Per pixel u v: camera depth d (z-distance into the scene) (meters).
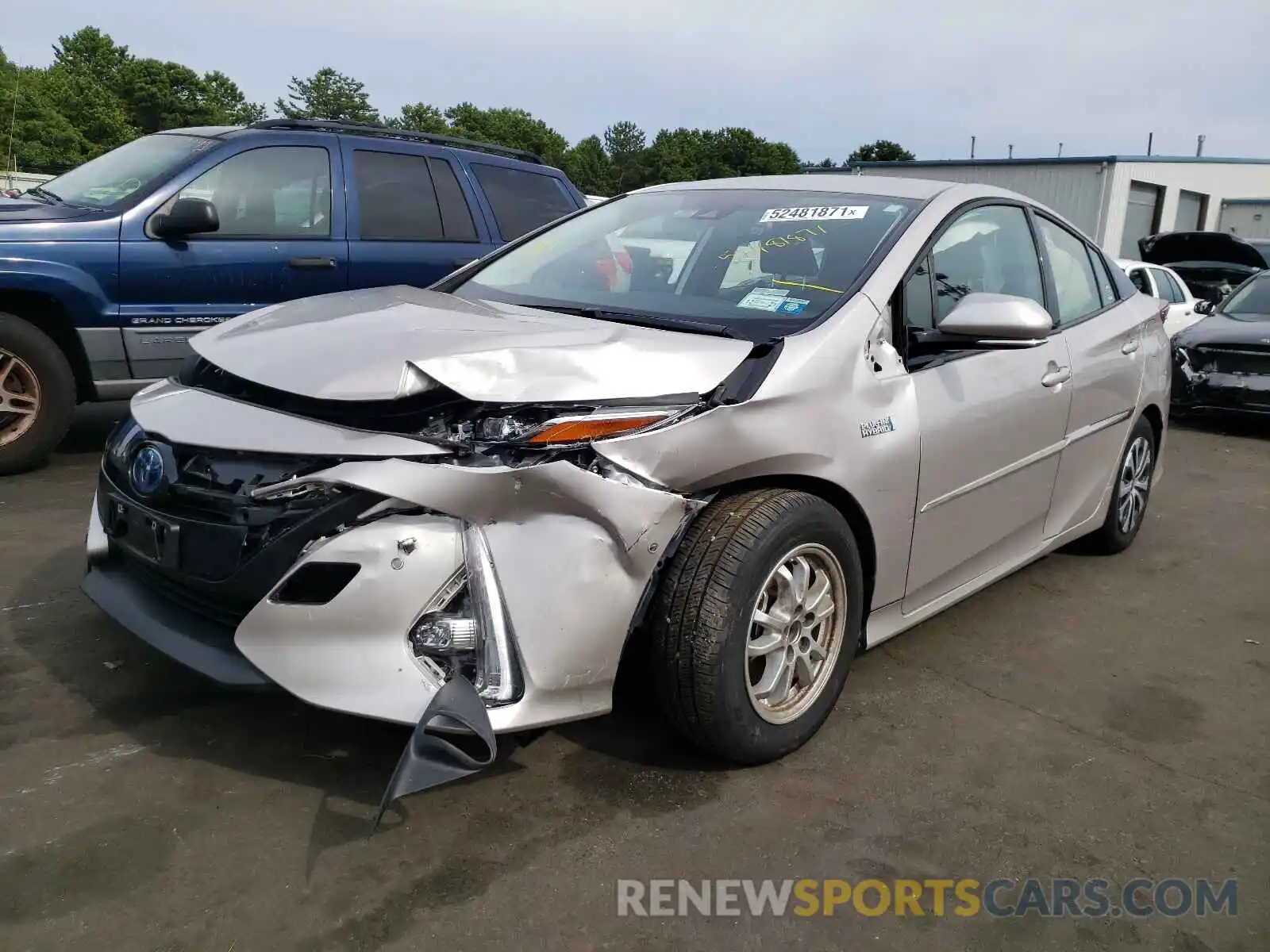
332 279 5.87
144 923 2.07
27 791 2.48
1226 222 29.59
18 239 4.94
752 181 3.88
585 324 2.84
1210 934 2.24
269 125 5.88
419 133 6.51
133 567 2.76
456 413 2.35
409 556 2.27
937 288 3.29
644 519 2.40
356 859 2.30
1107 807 2.71
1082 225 25.55
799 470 2.70
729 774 2.73
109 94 71.44
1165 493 6.39
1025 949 2.17
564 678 2.35
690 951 2.09
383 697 2.25
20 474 5.22
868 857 2.43
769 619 2.69
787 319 2.93
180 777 2.57
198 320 5.46
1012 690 3.39
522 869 2.30
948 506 3.25
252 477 2.38
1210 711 3.33
